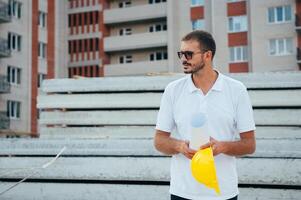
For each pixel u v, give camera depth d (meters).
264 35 31.28
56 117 4.62
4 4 30.03
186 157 2.34
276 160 2.98
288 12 30.89
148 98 4.39
